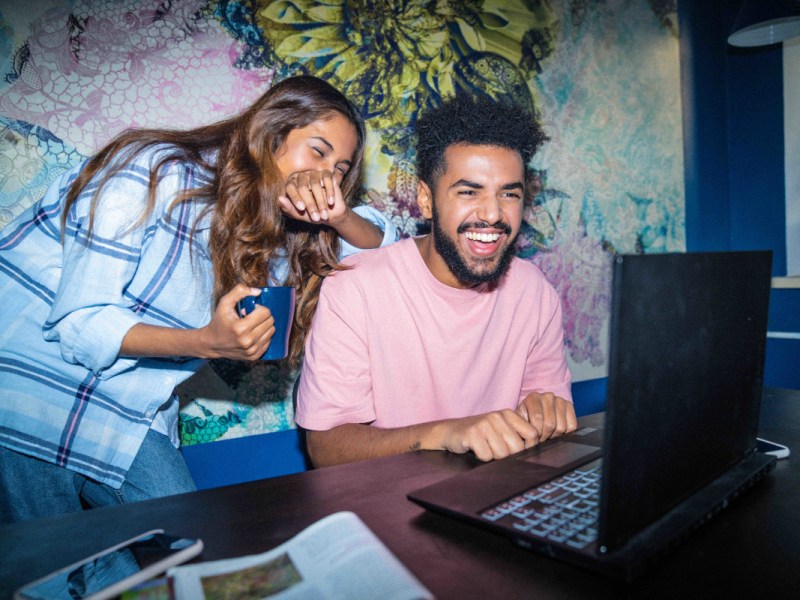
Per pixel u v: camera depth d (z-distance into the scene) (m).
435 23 2.18
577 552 0.52
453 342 1.30
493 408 1.38
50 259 1.21
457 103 1.23
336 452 1.09
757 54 3.07
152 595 0.50
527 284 1.40
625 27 2.75
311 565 0.52
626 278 0.50
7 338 1.17
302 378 1.27
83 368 1.18
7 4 1.53
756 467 0.73
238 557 0.58
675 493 0.61
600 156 2.68
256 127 1.29
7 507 1.17
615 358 0.50
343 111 1.36
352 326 1.25
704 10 3.08
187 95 1.76
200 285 1.30
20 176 1.56
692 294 0.61
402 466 0.84
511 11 2.38
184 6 1.74
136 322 1.09
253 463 1.91
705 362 0.64
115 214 1.12
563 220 2.56
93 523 0.67
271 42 1.88
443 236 1.20
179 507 0.71
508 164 1.15
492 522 0.60
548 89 2.49
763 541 0.59
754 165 3.13
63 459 1.18
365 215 1.61
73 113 1.62
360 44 2.03
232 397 1.88
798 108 2.93
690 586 0.52
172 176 1.23
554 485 0.70
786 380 2.96
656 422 0.56
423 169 1.28
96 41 1.63
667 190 2.95
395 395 1.31
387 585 0.47
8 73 1.54
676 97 2.97
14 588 0.54
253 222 1.29
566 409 1.00
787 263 3.02
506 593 0.51
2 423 1.15
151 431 1.31
